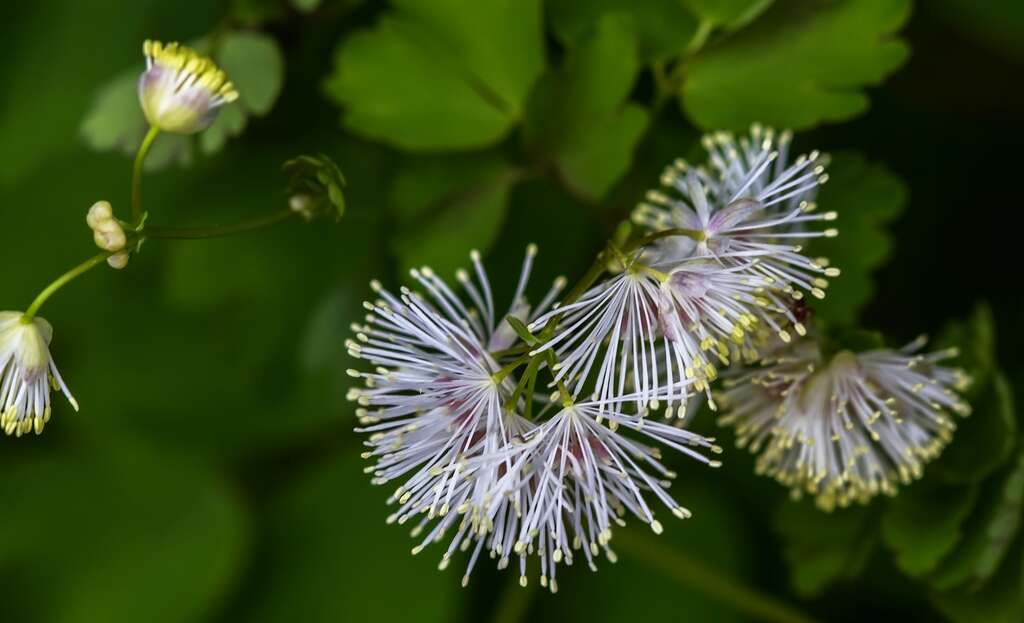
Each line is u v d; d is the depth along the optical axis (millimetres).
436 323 235
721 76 253
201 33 267
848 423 241
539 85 252
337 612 273
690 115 253
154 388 274
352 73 256
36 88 269
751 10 251
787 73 252
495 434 232
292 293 269
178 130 237
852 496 248
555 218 264
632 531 272
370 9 262
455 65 255
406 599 273
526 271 236
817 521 261
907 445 246
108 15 269
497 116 255
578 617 274
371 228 267
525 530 232
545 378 241
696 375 232
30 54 270
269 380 273
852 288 249
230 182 267
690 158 251
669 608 274
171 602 273
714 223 232
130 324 273
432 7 254
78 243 271
